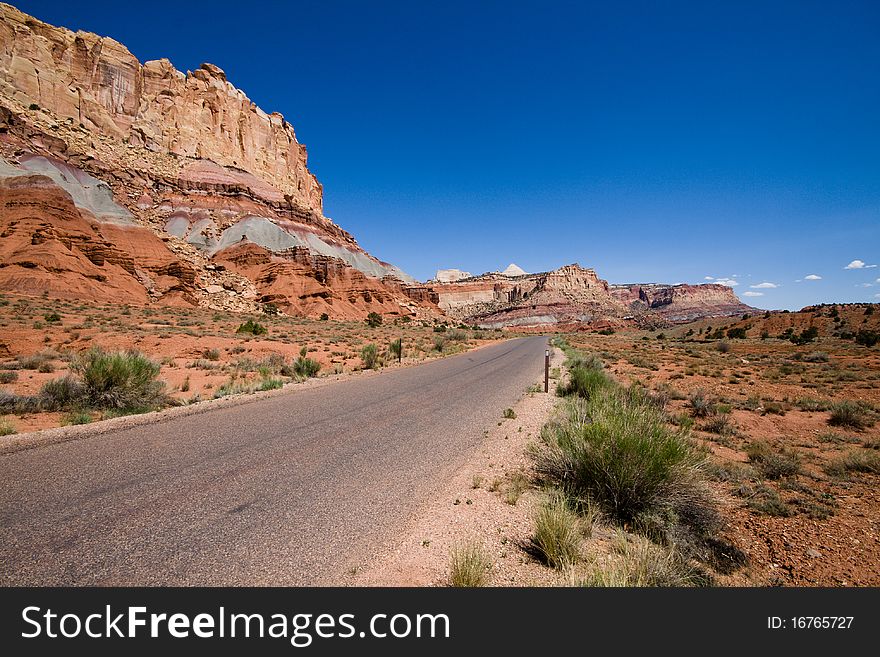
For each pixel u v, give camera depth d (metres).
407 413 9.16
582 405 8.27
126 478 4.77
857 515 5.00
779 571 3.75
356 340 36.88
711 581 3.49
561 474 5.02
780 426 10.15
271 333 37.38
